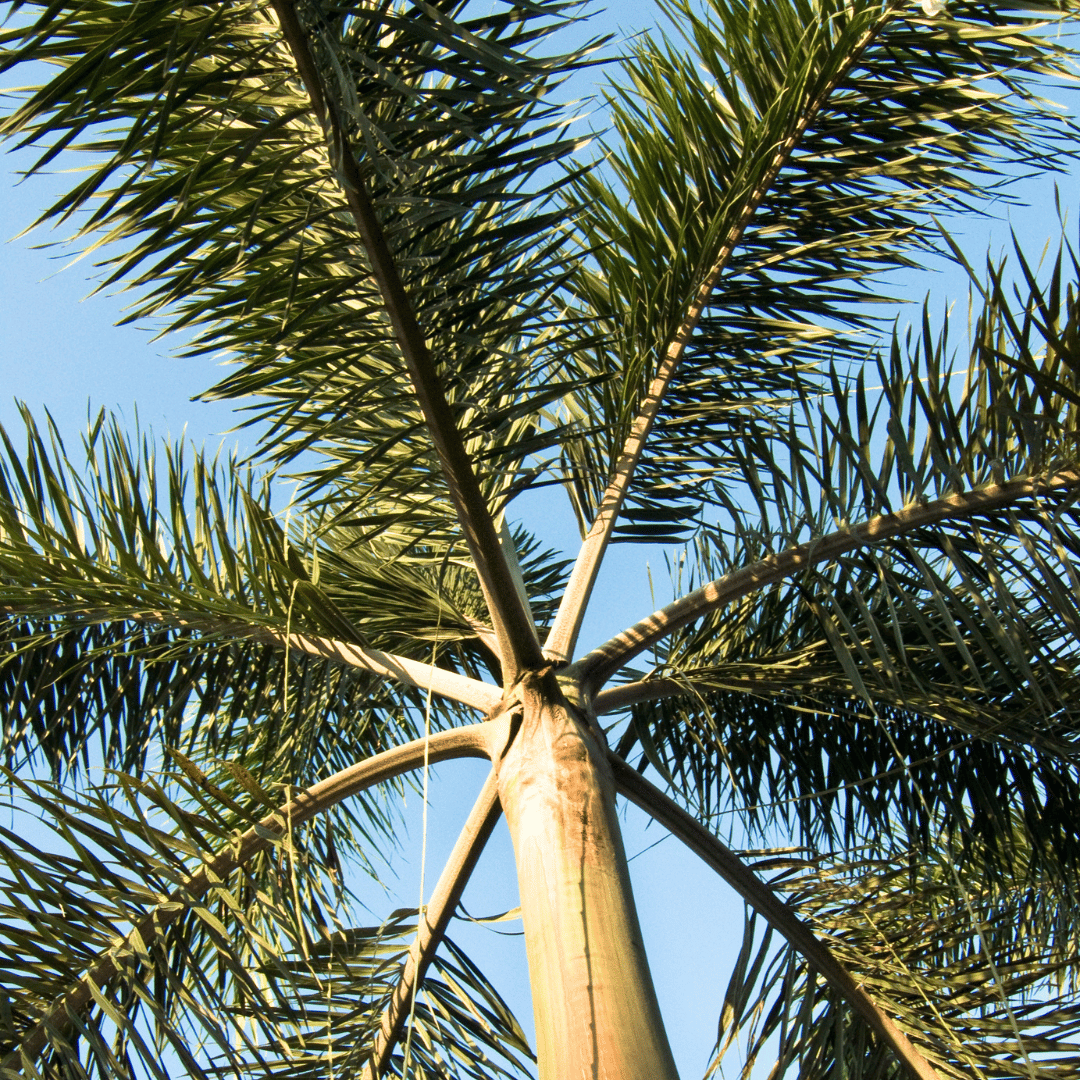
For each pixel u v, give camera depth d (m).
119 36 1.64
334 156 1.74
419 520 3.07
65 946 2.37
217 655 3.12
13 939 2.33
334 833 3.72
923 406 2.54
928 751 3.06
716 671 3.02
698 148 2.96
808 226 2.99
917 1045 2.56
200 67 2.12
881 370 2.59
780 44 2.91
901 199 2.95
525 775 2.43
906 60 2.81
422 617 3.40
